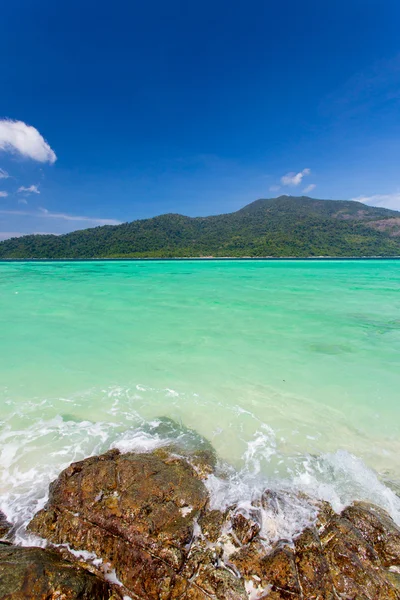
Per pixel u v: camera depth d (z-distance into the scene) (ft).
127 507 11.50
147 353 30.86
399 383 24.76
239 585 9.41
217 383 24.44
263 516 11.70
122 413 19.98
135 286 85.51
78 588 8.84
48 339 35.06
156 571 9.78
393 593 9.32
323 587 9.43
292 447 16.97
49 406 20.72
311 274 126.52
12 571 8.83
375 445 17.40
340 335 37.01
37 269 162.71
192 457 15.39
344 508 12.55
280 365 28.12
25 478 14.25
